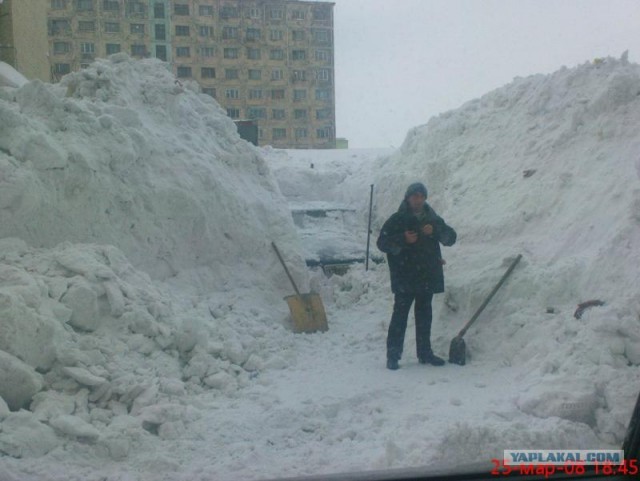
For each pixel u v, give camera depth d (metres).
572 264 6.40
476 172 9.56
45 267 5.76
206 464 4.25
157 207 7.41
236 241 8.10
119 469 4.13
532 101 9.79
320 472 4.03
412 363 6.39
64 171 6.62
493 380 5.67
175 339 5.87
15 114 6.52
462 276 7.13
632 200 6.34
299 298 7.65
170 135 8.25
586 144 8.23
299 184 13.27
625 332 5.12
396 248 6.16
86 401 4.80
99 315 5.60
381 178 12.05
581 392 4.74
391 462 4.06
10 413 4.26
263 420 4.91
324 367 6.34
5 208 6.07
